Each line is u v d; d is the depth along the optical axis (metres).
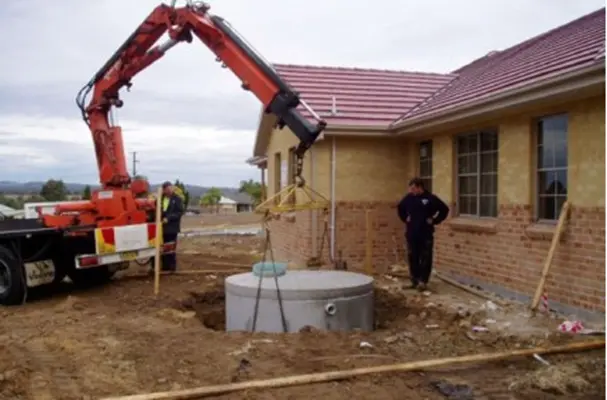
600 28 10.90
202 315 10.06
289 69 15.96
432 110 11.95
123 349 7.22
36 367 6.56
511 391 5.78
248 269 14.11
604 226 8.23
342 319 8.65
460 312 8.99
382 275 12.74
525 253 9.92
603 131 8.26
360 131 13.05
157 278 11.11
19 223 12.14
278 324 8.54
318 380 5.95
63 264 12.03
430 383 6.00
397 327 8.68
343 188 13.55
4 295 10.82
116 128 11.97
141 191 12.41
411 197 11.05
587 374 6.16
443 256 12.46
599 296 8.34
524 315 8.80
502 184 10.51
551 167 9.52
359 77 16.11
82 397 5.64
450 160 12.25
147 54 11.02
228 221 39.03
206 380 6.11
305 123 8.80
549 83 8.27
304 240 13.91
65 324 8.66
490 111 9.84
